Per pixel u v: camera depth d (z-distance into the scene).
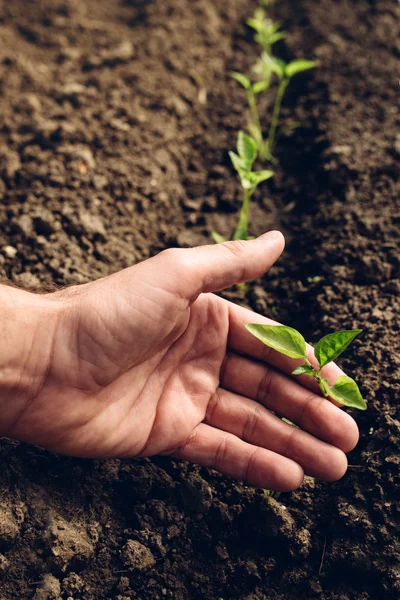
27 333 0.46
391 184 0.65
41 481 0.49
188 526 0.49
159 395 0.49
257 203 0.68
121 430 0.48
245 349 0.51
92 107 0.73
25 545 0.46
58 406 0.47
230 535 0.49
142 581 0.47
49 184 0.65
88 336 0.46
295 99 0.77
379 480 0.49
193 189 0.69
